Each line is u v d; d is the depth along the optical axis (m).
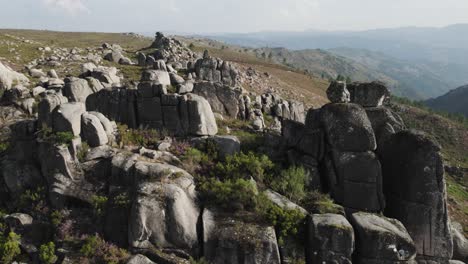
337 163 27.39
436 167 25.42
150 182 24.81
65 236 24.22
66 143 27.58
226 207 24.95
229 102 41.53
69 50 88.88
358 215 25.02
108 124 30.61
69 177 27.03
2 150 31.27
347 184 27.02
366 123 27.05
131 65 73.19
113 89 34.22
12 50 78.00
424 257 25.73
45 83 48.09
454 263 27.78
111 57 76.62
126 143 30.55
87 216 25.70
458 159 120.31
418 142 25.69
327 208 25.38
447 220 25.58
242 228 23.34
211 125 33.38
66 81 44.00
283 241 23.56
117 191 25.78
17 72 53.91
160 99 32.81
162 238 23.28
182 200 24.03
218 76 62.28
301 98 96.56
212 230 23.42
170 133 32.62
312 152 28.92
